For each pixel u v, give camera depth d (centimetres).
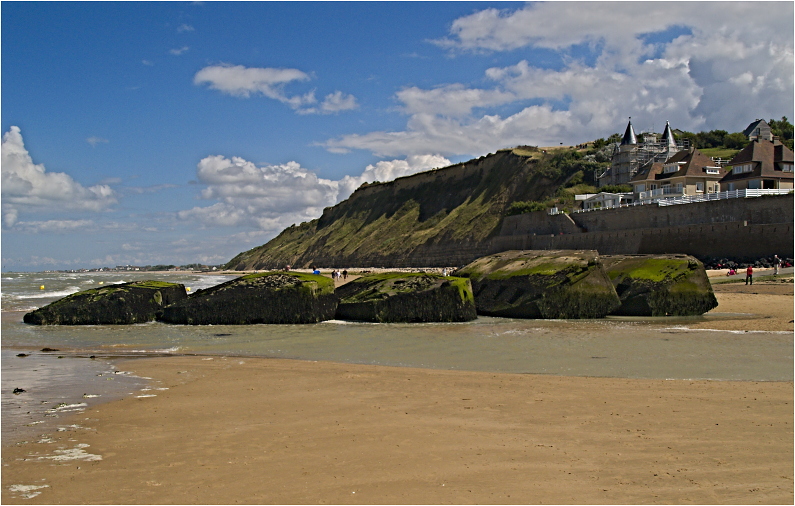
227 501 597
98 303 2291
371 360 1454
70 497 611
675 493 605
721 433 803
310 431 837
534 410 937
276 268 14012
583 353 1489
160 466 702
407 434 816
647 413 909
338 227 12962
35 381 1223
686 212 5328
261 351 1617
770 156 5806
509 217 8094
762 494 600
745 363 1323
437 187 11294
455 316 2227
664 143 8794
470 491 614
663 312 2311
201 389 1131
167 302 2420
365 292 2352
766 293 2933
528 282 2372
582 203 7775
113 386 1169
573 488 620
